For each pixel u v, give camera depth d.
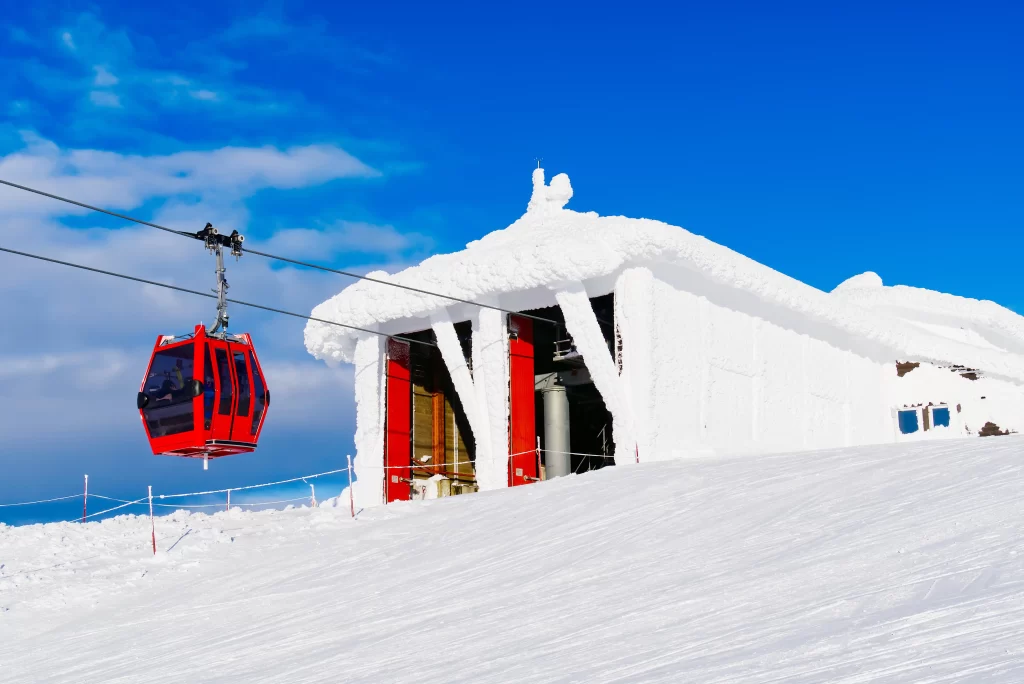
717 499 15.81
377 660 10.91
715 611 9.91
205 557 19.03
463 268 28.95
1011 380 33.38
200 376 19.77
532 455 29.30
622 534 15.08
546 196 31.34
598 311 30.41
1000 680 6.30
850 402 33.22
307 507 24.08
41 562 19.30
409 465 31.84
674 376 27.14
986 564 9.21
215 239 19.16
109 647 14.34
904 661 7.13
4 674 13.73
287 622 14.08
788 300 30.31
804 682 7.09
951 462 14.70
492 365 28.86
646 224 26.41
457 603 13.17
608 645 9.52
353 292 31.61
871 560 10.34
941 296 37.53
